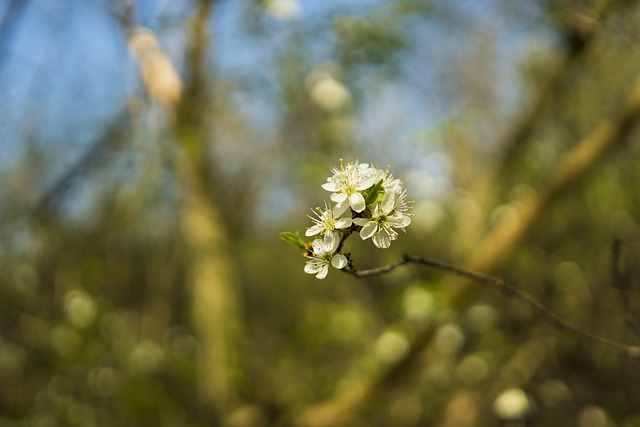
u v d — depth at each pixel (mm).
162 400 1023
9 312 1043
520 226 806
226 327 894
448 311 823
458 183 1072
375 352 883
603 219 1085
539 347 1093
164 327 1079
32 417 1042
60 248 1009
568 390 1088
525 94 1023
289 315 1300
